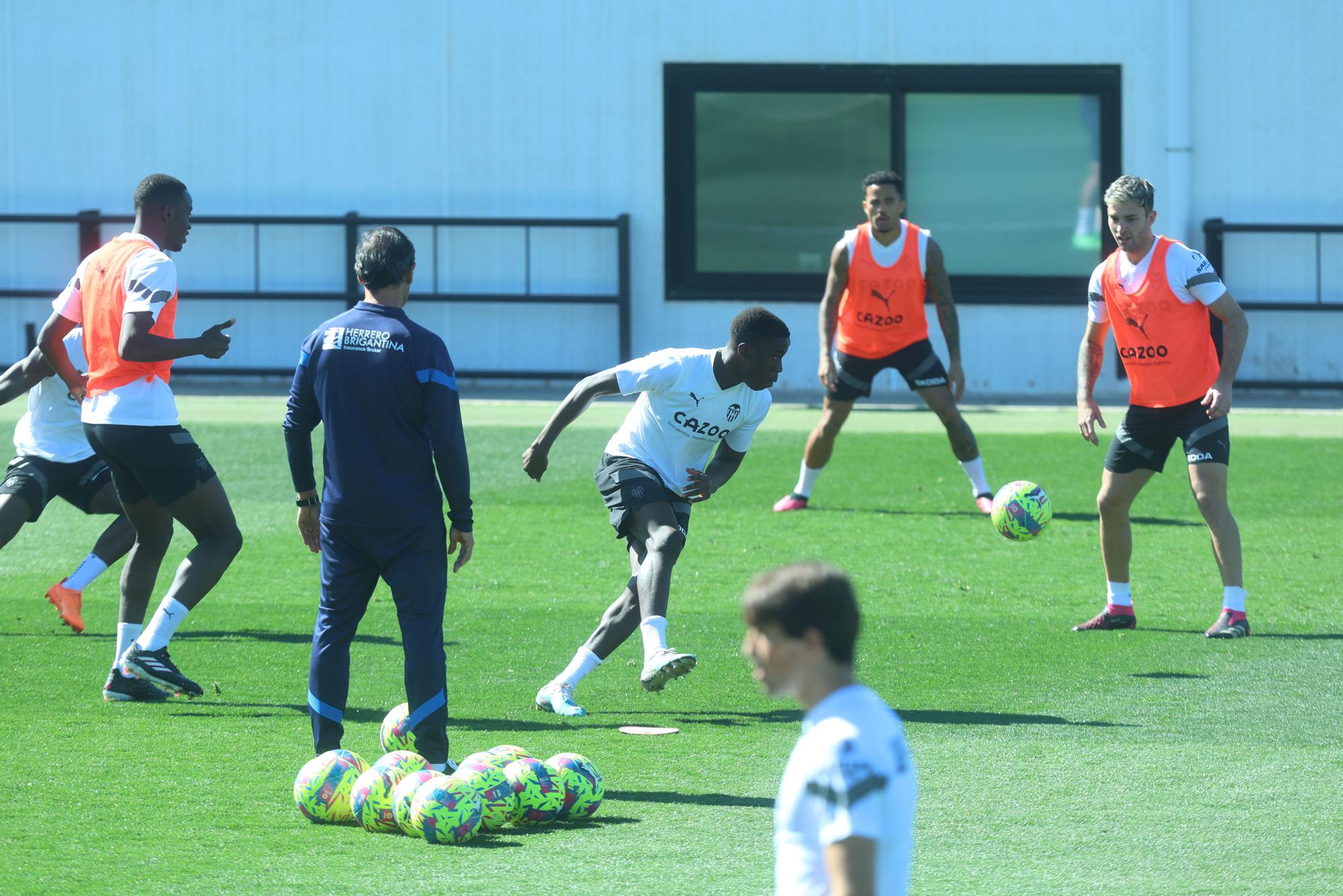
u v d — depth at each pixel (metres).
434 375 19.84
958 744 22.41
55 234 72.44
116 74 71.88
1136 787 20.25
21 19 71.81
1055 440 55.50
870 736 9.63
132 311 23.44
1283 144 69.38
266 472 48.44
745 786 20.36
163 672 24.88
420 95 71.31
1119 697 25.11
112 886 16.47
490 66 71.06
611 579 34.91
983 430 58.28
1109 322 30.69
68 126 72.12
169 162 72.12
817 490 46.41
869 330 42.22
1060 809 19.36
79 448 28.95
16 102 72.19
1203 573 35.50
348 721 23.73
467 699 25.12
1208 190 69.94
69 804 19.45
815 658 9.91
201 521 24.98
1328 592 33.38
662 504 23.86
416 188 71.75
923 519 42.09
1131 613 30.25
